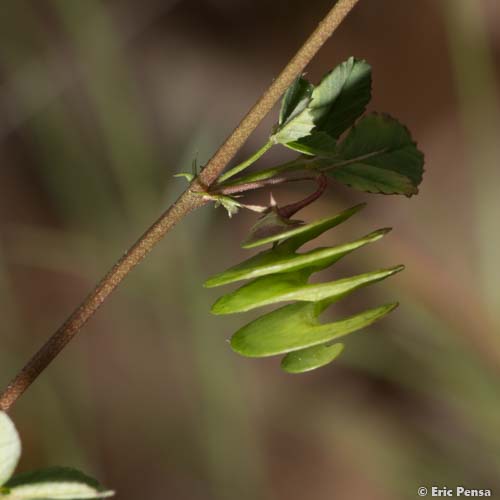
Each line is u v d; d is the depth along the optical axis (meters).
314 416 0.59
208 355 0.57
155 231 0.31
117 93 0.62
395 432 0.58
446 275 0.65
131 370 0.59
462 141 0.72
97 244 0.60
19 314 0.61
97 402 0.59
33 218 0.63
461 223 0.68
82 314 0.31
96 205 0.61
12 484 0.30
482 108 0.63
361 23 0.77
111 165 0.62
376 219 0.67
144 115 0.70
